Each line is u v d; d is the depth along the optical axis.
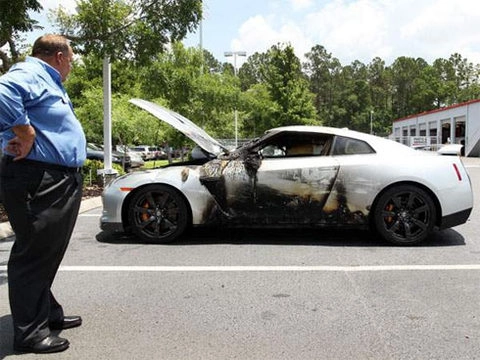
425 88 113.25
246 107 23.53
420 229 5.81
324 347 3.14
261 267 4.99
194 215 5.96
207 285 4.42
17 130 2.77
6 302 4.00
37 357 3.01
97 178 12.95
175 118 6.69
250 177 5.86
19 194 2.91
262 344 3.19
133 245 6.02
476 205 9.44
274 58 43.50
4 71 9.25
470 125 38.72
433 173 5.74
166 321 3.59
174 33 9.03
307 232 6.64
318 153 5.96
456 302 3.94
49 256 3.06
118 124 14.51
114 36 8.86
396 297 4.06
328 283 4.45
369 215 5.83
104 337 3.31
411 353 3.05
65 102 3.06
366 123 113.19
